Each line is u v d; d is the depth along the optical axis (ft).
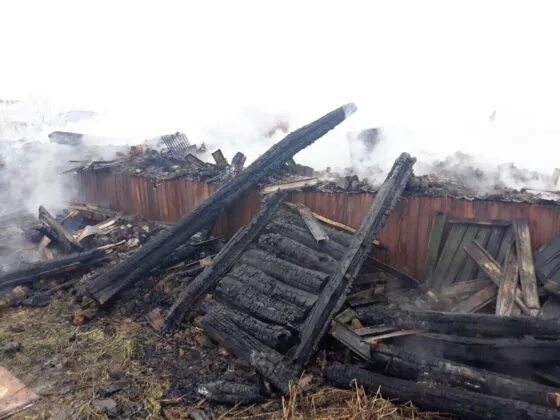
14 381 18.20
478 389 15.62
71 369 19.58
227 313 22.07
